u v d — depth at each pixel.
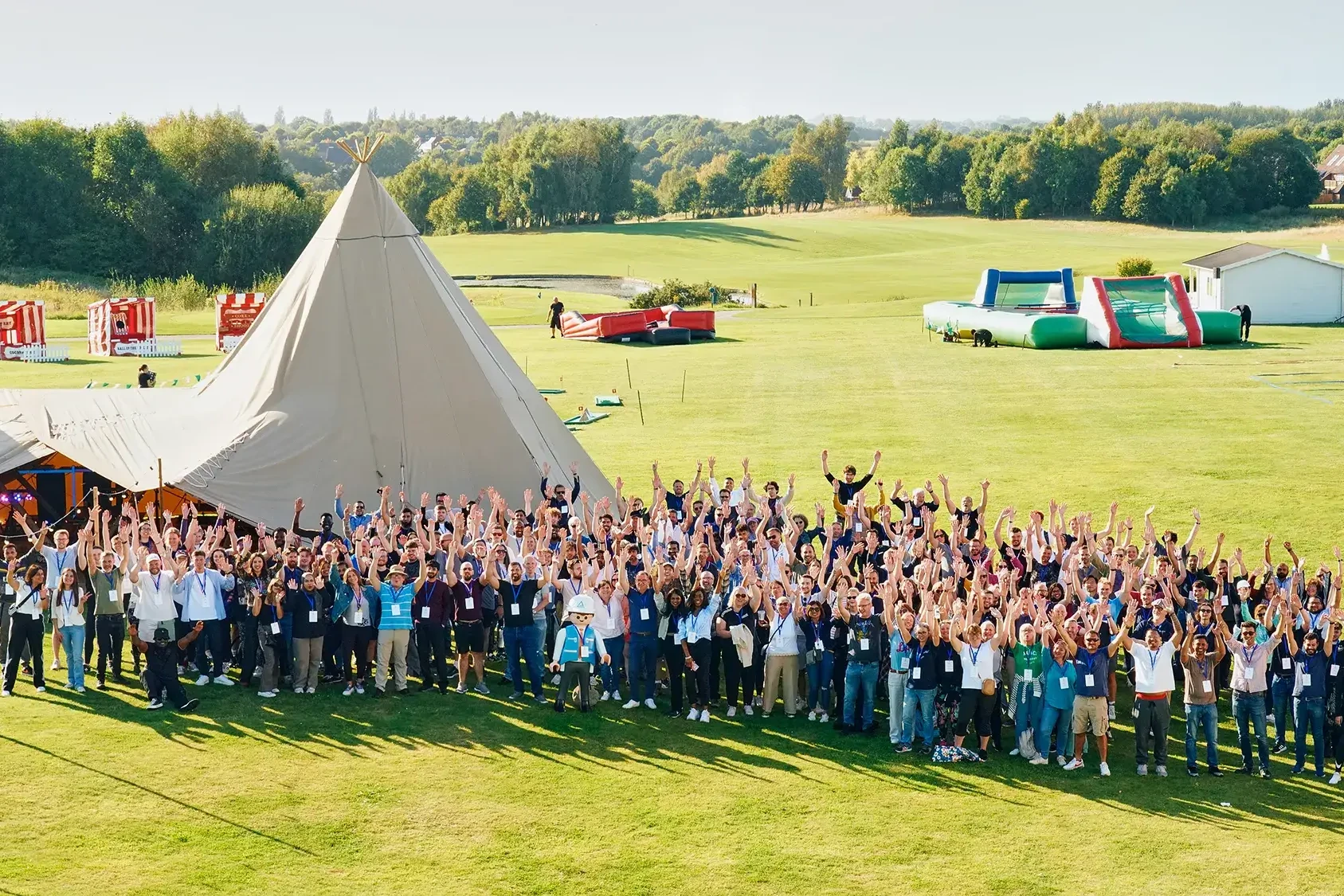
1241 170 159.00
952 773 15.08
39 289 85.88
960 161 184.75
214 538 18.92
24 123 109.00
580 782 14.62
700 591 16.58
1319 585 16.27
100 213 107.44
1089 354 49.59
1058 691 15.05
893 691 15.71
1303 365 44.94
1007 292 61.88
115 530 23.25
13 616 17.03
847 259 118.56
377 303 23.86
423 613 17.34
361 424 23.30
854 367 47.72
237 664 18.55
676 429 36.19
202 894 11.86
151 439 23.62
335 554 17.52
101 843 12.88
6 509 24.34
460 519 19.16
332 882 12.17
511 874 12.38
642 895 11.98
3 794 13.98
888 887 12.19
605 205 178.12
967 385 42.69
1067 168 166.38
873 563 19.00
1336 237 132.00
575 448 25.73
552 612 18.17
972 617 15.51
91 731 15.90
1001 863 12.72
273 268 103.12
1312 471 29.33
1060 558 18.39
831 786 14.62
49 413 25.44
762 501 21.58
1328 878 12.46
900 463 31.34
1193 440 32.97
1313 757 15.72
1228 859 12.89
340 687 17.67
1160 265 97.62
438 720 16.52
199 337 62.84
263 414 23.23
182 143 115.25
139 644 16.80
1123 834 13.45
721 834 13.33
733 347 55.06
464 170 182.62
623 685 17.86
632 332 57.69
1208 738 15.13
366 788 14.34
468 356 23.91
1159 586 16.75
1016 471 30.22
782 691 17.52
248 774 14.69
